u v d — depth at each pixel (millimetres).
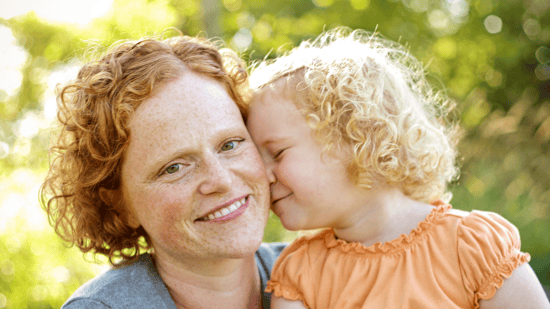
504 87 8547
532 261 3988
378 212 1459
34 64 5547
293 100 1453
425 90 2090
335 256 1482
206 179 1172
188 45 1307
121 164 1228
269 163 1458
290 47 6512
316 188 1411
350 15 7328
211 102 1221
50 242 3520
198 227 1203
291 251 1606
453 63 8047
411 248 1403
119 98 1167
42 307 3146
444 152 1783
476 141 5395
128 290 1225
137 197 1214
